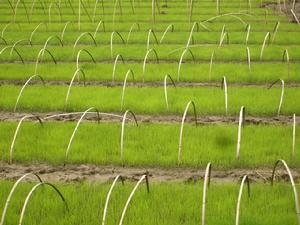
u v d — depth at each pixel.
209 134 11.89
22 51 19.39
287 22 23.86
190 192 9.35
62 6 28.33
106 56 18.59
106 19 24.70
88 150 11.18
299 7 27.45
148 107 13.57
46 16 25.70
